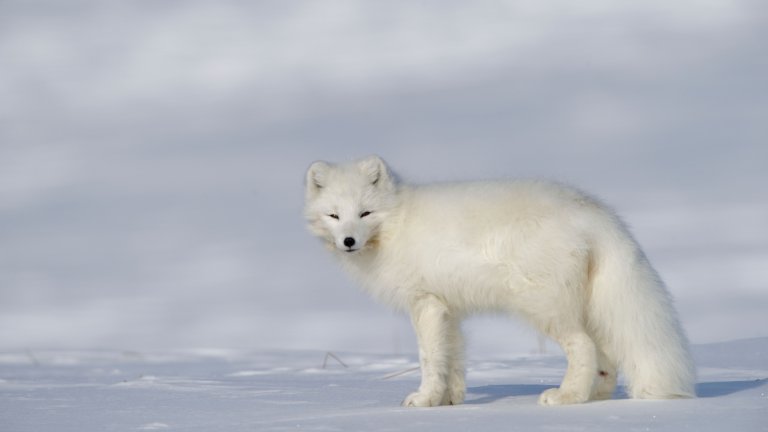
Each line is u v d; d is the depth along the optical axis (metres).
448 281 10.09
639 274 9.62
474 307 10.29
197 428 8.41
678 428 7.47
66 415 9.77
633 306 9.51
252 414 9.43
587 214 9.70
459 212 10.08
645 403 8.98
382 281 10.57
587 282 9.70
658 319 9.52
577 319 9.66
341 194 10.65
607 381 10.07
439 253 10.07
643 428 7.51
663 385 9.38
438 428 7.83
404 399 10.18
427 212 10.28
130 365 19.36
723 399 9.16
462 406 9.54
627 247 9.67
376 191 10.59
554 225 9.62
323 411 9.45
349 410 9.45
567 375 9.60
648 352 9.45
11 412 10.14
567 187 10.10
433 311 10.24
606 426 7.67
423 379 10.10
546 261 9.59
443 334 10.19
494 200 9.98
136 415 9.62
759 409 8.30
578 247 9.54
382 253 10.50
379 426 8.02
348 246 10.37
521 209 9.77
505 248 9.75
